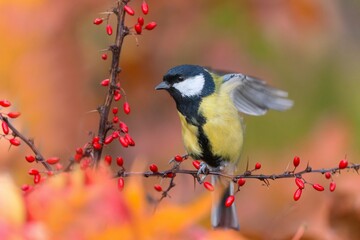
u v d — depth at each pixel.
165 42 3.35
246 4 3.35
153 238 2.10
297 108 3.38
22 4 3.25
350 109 3.38
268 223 3.33
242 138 3.27
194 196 3.27
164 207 2.12
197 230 2.26
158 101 3.35
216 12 3.35
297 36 3.36
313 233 3.15
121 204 2.07
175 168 3.10
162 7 3.34
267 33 3.35
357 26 3.41
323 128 3.37
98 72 3.28
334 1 3.40
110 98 3.07
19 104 3.24
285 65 3.36
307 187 3.32
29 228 2.02
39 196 2.06
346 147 3.36
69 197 2.05
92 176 2.13
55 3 3.26
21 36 3.25
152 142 3.35
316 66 3.38
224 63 3.35
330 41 3.38
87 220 2.04
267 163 3.37
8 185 2.07
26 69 3.25
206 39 3.35
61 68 3.25
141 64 3.35
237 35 3.35
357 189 3.16
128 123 3.35
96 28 3.28
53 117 3.24
